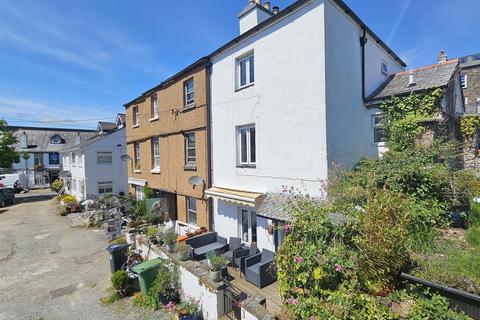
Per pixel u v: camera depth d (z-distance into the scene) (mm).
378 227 4730
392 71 13867
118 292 8812
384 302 4352
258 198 9633
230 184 11547
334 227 5152
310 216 5449
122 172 28031
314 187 8375
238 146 11273
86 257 12609
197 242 11086
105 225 17844
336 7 8703
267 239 9516
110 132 27500
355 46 9961
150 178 17719
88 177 26125
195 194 13328
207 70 12391
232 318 6648
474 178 7418
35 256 13016
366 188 7320
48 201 32375
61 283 9938
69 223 20312
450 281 4199
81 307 8211
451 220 6781
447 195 7094
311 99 8406
